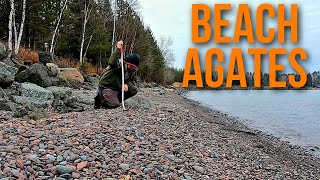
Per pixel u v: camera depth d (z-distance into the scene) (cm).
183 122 1202
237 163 820
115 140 691
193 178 602
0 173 463
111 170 547
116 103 1115
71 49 4525
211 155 807
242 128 1841
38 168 502
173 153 716
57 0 3831
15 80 1587
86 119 877
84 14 4178
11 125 733
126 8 5912
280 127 2102
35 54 2798
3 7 3122
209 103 4188
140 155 641
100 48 4559
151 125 934
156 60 8288
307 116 2773
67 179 491
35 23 3331
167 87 7725
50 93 1348
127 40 5956
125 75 1136
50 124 793
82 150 604
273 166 919
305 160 1170
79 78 2514
